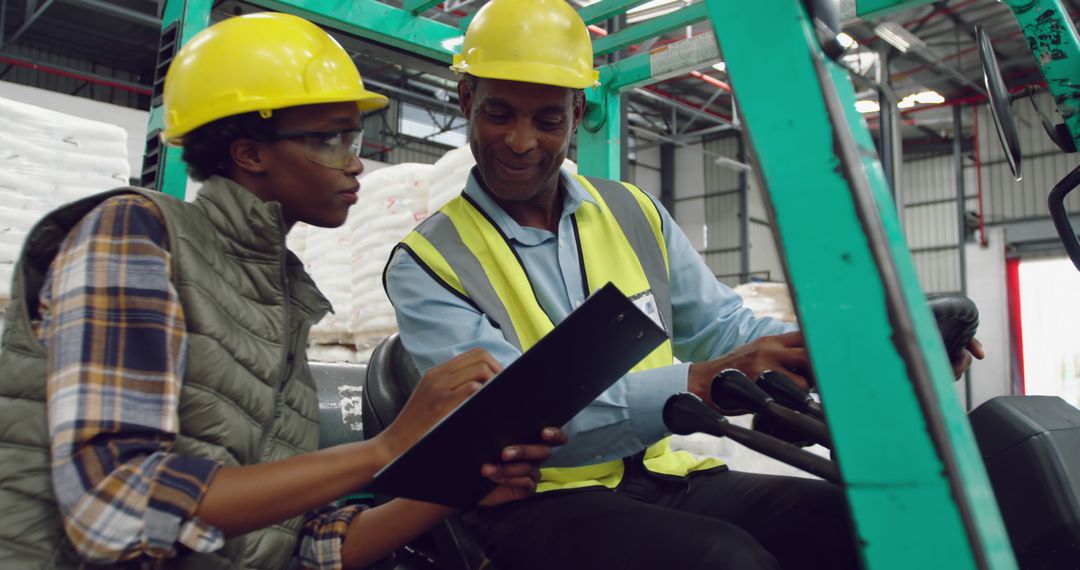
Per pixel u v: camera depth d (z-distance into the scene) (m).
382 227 2.28
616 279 1.32
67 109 8.67
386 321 2.23
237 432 0.92
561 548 1.08
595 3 1.85
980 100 12.50
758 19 0.59
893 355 0.52
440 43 1.79
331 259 2.44
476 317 1.23
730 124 12.20
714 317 1.41
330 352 2.38
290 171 1.01
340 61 1.05
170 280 0.88
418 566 1.24
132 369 0.81
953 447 0.50
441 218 1.33
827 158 0.55
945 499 0.49
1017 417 1.03
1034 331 12.34
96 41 11.31
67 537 0.84
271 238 0.99
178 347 0.85
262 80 0.98
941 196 14.32
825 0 0.62
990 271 12.86
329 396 1.59
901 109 13.30
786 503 1.21
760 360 1.03
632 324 0.76
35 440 0.84
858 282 0.53
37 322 0.88
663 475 1.29
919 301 0.55
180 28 1.43
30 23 9.36
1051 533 0.96
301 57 1.01
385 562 1.27
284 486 0.81
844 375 0.53
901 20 10.36
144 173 1.47
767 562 0.97
